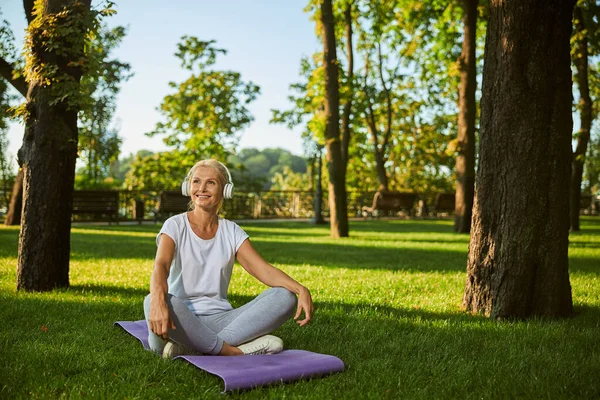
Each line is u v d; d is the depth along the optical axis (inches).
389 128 1241.4
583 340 172.7
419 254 429.7
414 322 192.4
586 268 351.3
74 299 219.6
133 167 1183.6
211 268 144.9
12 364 133.3
